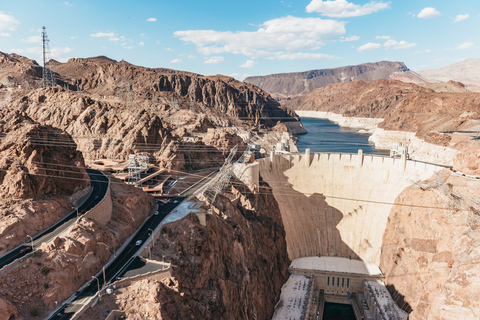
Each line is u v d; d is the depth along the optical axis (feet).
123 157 486.79
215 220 352.08
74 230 236.63
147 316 210.79
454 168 473.26
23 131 289.53
